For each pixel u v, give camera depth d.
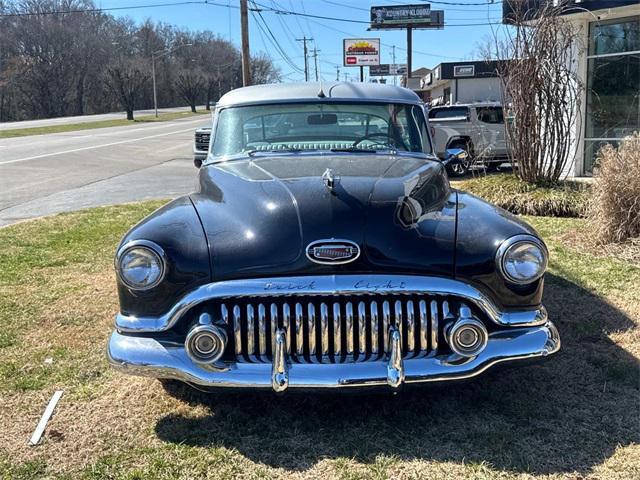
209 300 2.81
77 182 14.41
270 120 4.34
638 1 11.06
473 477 2.65
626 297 4.96
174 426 3.11
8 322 4.65
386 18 47.06
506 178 9.55
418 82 47.72
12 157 20.72
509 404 3.27
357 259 2.83
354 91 4.48
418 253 2.88
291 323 2.82
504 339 2.91
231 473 2.72
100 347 4.18
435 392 3.41
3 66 89.62
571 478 2.63
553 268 5.81
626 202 6.39
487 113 15.59
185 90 89.94
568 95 9.37
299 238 2.86
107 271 6.15
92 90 97.06
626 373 3.59
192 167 18.28
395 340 2.77
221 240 2.93
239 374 2.76
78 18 94.69
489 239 2.96
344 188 3.17
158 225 3.03
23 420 3.20
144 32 100.06
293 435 3.01
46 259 6.64
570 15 11.84
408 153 4.20
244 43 25.31
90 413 3.26
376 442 2.93
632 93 12.19
